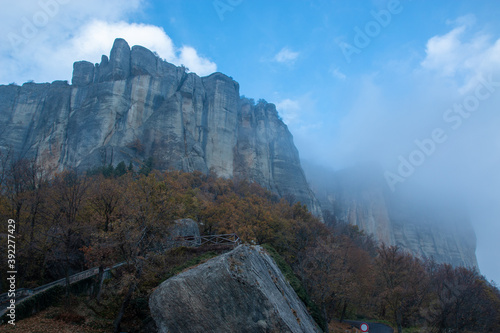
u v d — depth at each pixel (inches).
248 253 839.1
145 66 4788.4
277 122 5959.6
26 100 4606.3
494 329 1491.1
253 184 3946.9
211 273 739.4
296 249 1640.0
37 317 822.5
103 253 864.9
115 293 968.9
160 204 927.0
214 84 5388.8
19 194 1055.0
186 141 4375.0
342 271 1249.4
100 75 4682.6
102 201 1048.8
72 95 4466.0
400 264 1323.8
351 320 1668.3
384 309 1759.4
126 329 854.5
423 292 1501.0
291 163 5457.7
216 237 1189.1
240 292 721.6
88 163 3331.7
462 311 1352.1
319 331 1038.4
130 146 3917.3
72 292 948.0
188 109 4805.6
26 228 1032.2
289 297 925.8
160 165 3873.0
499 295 1808.6
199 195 2321.6
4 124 4335.6
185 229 1337.4
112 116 4111.7
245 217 1727.4
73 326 817.5
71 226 947.3
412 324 1604.3
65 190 1030.4
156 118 4345.5
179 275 766.5
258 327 700.7
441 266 2207.2
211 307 709.3
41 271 1090.7
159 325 713.6
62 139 4035.4
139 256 821.2
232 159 4926.2
